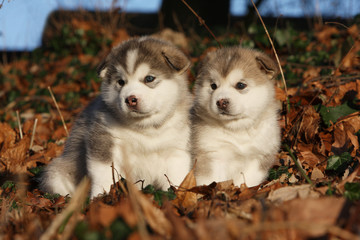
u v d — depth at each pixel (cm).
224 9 1510
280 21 1070
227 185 380
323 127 490
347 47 685
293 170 434
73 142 475
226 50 474
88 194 415
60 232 263
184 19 1403
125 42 450
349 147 440
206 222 248
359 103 506
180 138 432
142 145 423
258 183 448
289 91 577
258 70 454
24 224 288
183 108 439
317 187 343
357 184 298
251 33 915
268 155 455
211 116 448
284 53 825
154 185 444
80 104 833
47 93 915
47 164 507
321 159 440
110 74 428
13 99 928
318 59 753
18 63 1201
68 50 1200
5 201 348
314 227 229
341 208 251
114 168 400
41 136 655
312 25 1262
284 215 252
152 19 1564
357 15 933
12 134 573
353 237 222
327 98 520
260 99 444
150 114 409
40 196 421
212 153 455
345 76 581
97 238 240
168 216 267
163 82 416
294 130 491
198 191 351
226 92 432
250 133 451
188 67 429
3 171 492
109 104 425
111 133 421
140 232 230
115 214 256
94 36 1180
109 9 1255
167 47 433
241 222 264
